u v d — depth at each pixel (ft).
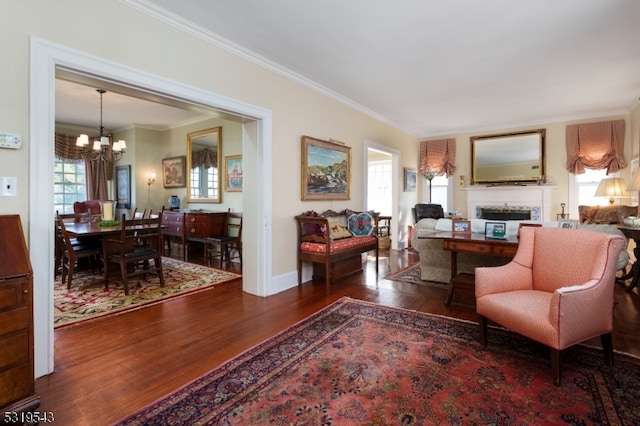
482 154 22.27
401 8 8.21
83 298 11.19
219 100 9.84
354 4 8.05
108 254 12.29
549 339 6.04
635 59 11.24
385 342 7.87
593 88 14.28
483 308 7.48
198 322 9.20
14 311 5.03
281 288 12.35
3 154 5.99
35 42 6.26
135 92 8.38
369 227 14.76
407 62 11.56
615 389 5.91
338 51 10.69
